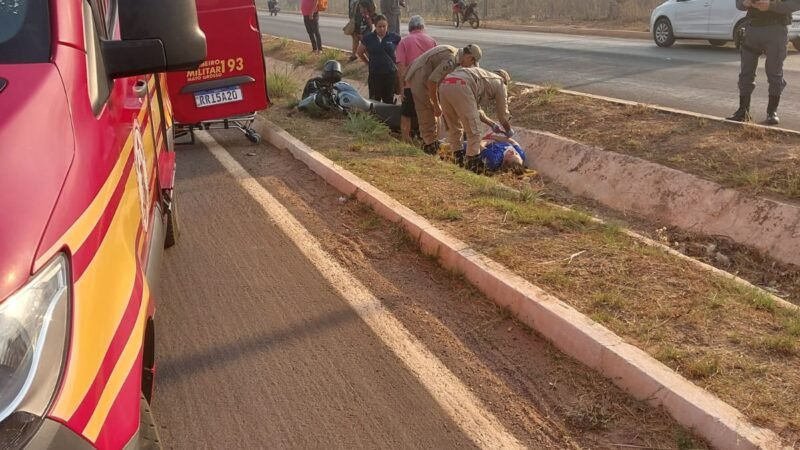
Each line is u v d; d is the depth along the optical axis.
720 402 3.39
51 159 2.25
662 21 18.70
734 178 7.36
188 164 8.52
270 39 24.97
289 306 4.92
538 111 10.73
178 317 4.80
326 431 3.62
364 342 4.43
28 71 2.51
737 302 4.43
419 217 5.99
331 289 5.15
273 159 8.65
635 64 15.52
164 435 3.60
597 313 4.25
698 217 7.33
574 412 3.65
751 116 9.53
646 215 7.79
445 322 4.62
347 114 10.54
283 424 3.68
